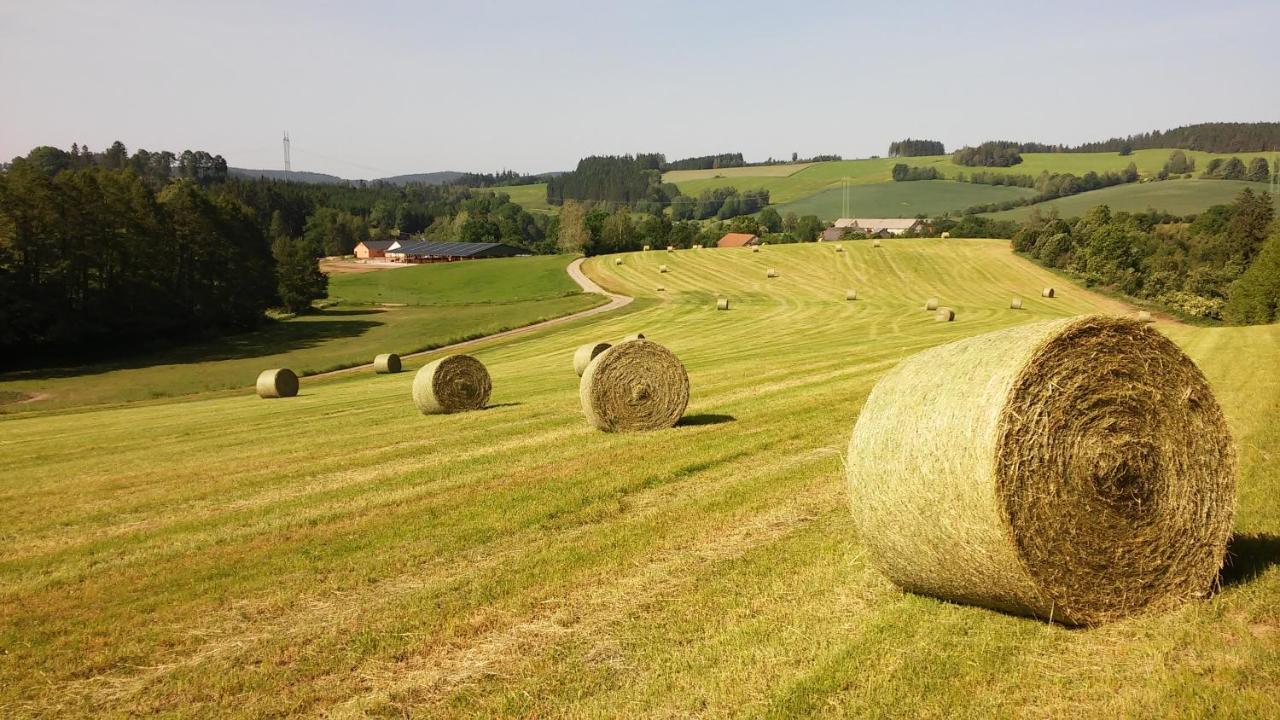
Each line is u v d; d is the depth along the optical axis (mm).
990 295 65375
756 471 11969
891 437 7082
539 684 6184
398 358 42094
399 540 9906
